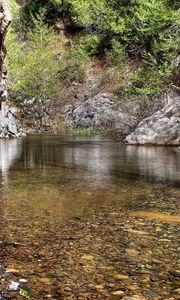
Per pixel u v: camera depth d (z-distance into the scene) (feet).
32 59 150.00
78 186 33.12
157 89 115.34
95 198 28.22
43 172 41.45
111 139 98.84
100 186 33.30
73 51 159.02
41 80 146.51
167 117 87.30
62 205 25.66
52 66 151.74
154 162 51.83
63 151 66.90
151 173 41.63
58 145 80.48
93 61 159.94
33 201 26.73
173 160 54.29
